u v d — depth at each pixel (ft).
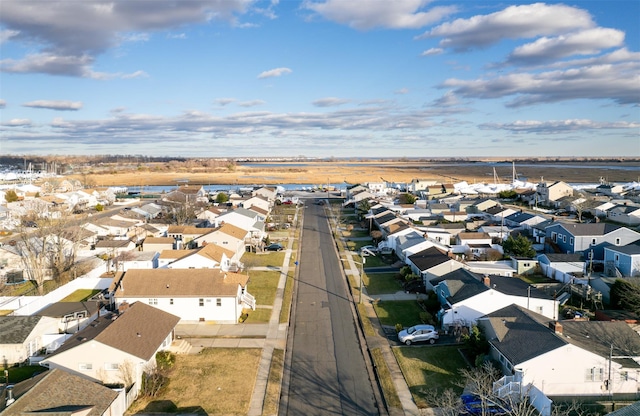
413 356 128.88
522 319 122.31
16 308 169.89
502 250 234.38
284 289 191.11
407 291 185.57
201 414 100.99
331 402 106.93
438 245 226.17
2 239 273.95
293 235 311.06
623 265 191.31
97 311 155.74
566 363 103.55
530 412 91.15
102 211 419.33
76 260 224.33
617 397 103.45
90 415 86.89
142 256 223.10
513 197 461.37
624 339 115.34
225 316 155.63
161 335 125.29
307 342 140.97
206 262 194.59
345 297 182.80
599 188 473.67
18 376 119.96
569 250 231.71
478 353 123.03
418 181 550.36
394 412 101.40
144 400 106.73
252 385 113.70
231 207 384.68
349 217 388.98
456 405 101.04
